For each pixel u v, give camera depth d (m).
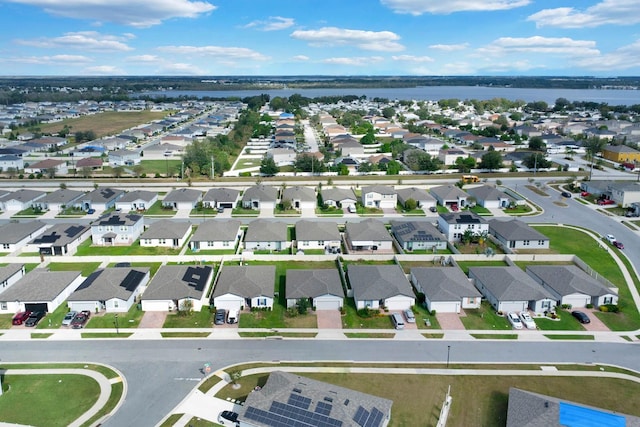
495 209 116.69
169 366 55.75
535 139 189.00
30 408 48.56
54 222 107.31
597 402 50.59
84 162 161.50
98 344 60.12
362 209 116.94
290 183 141.25
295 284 71.88
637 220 107.94
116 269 74.81
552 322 66.62
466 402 50.25
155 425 46.41
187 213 113.50
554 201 122.50
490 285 72.50
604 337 63.19
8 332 62.62
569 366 56.81
